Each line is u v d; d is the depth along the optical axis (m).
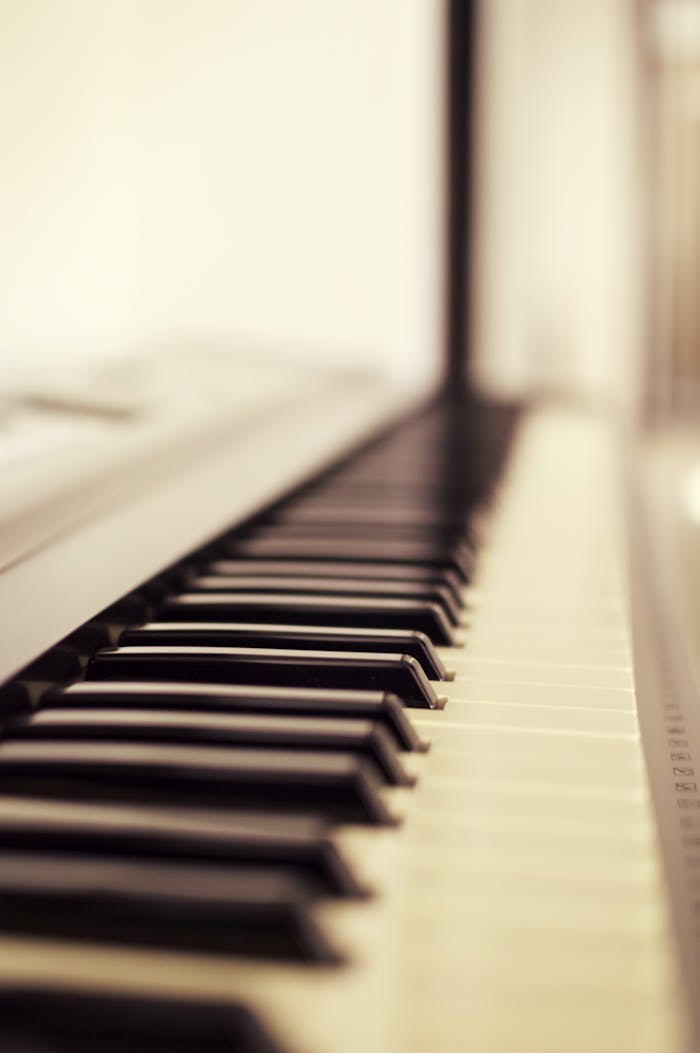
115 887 0.45
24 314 1.14
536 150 3.76
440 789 0.52
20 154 1.11
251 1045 0.42
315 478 0.88
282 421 1.13
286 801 0.50
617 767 0.54
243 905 0.45
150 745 0.52
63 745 0.52
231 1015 0.43
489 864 0.48
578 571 0.75
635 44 4.00
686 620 0.72
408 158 1.66
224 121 1.62
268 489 0.81
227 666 0.59
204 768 0.50
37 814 0.49
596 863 0.49
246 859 0.47
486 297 2.08
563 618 0.68
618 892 0.47
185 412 1.02
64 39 1.23
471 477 0.94
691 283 4.51
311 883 0.47
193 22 1.59
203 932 0.45
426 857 0.49
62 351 1.25
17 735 0.53
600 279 4.01
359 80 1.64
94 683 0.56
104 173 1.39
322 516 0.81
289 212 1.65
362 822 0.50
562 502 0.90
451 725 0.57
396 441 1.14
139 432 0.89
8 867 0.46
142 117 1.59
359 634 0.61
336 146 1.65
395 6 1.60
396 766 0.53
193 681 0.59
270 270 1.66
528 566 0.76
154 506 0.76
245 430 1.01
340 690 0.56
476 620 0.68
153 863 0.47
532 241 3.70
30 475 0.74
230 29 1.60
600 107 3.92
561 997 0.44
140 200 1.60
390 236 1.67
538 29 3.77
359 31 1.62
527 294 3.24
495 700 0.59
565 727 0.57
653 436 4.09
